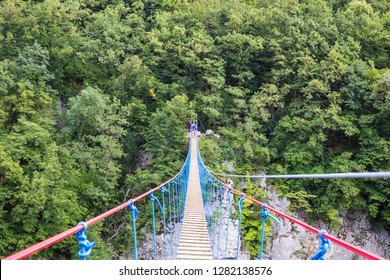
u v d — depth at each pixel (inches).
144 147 1087.0
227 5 1528.1
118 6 1512.1
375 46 1321.4
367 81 1101.1
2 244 644.7
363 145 1055.0
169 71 1360.7
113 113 1013.2
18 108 901.8
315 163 1075.3
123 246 815.1
